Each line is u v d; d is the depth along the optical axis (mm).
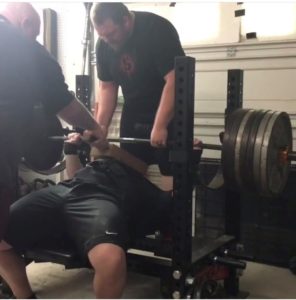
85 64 3967
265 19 3258
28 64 1778
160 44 2336
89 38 3969
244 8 3318
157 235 2369
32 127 2135
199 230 3287
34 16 1947
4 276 2189
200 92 3547
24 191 3895
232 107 2574
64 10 4102
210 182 2832
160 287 2410
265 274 2904
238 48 3371
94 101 3873
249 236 3139
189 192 2092
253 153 2127
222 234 2924
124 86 2607
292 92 3203
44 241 2080
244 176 2191
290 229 2982
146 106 2586
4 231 1774
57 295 2490
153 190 2395
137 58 2420
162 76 2418
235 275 2520
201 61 3521
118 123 3775
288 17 3180
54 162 2627
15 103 1758
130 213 2225
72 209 1979
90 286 2631
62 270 2893
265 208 3061
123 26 2305
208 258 2285
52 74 1871
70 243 2047
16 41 1746
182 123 2045
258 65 3305
